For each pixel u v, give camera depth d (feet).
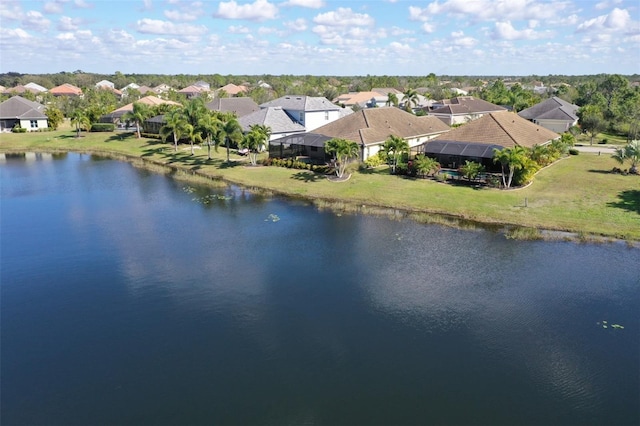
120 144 272.51
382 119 222.89
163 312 87.10
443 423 59.47
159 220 140.46
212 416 61.11
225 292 94.32
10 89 603.67
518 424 59.36
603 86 460.55
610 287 94.22
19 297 94.07
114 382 68.28
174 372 70.08
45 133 312.71
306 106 262.26
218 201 159.63
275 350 74.84
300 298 91.30
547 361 71.67
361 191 160.04
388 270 102.99
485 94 445.78
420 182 166.61
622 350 74.43
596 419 60.29
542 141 199.21
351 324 81.82
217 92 564.30
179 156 231.71
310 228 130.82
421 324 81.56
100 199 164.86
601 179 162.91
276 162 199.93
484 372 69.15
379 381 67.26
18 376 70.08
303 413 61.31
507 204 140.77
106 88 629.92
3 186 184.96
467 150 175.94
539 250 112.06
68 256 114.01
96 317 85.97
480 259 107.86
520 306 87.30
